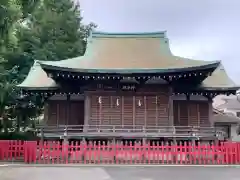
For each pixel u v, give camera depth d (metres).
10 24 21.44
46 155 21.83
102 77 24.94
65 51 40.03
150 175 16.92
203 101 28.56
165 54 29.12
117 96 26.20
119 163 21.58
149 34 31.88
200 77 25.42
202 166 20.80
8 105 32.91
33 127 37.47
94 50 29.81
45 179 15.50
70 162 21.73
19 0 27.17
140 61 27.25
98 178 15.88
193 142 24.28
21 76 34.38
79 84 26.98
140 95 26.23
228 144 22.28
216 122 35.03
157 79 26.09
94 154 21.77
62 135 24.19
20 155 22.72
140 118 25.89
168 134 24.08
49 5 41.75
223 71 30.25
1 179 15.48
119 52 29.47
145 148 22.00
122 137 24.17
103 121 25.84
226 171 18.67
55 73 24.41
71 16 42.47
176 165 21.05
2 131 38.34
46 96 28.36
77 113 28.47
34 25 39.09
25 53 35.09
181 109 28.27
